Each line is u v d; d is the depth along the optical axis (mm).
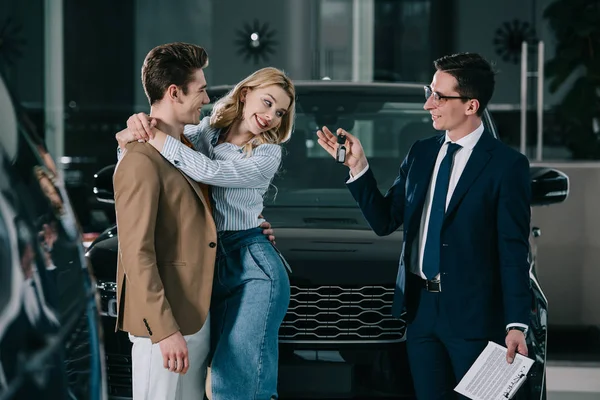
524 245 3307
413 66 16609
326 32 15781
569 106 11836
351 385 3656
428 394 3459
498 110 16469
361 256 3732
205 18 17844
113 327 3660
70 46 19031
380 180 4676
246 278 3318
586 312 7121
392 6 16484
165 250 3121
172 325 3020
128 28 18891
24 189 1818
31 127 2002
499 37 16500
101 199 4281
